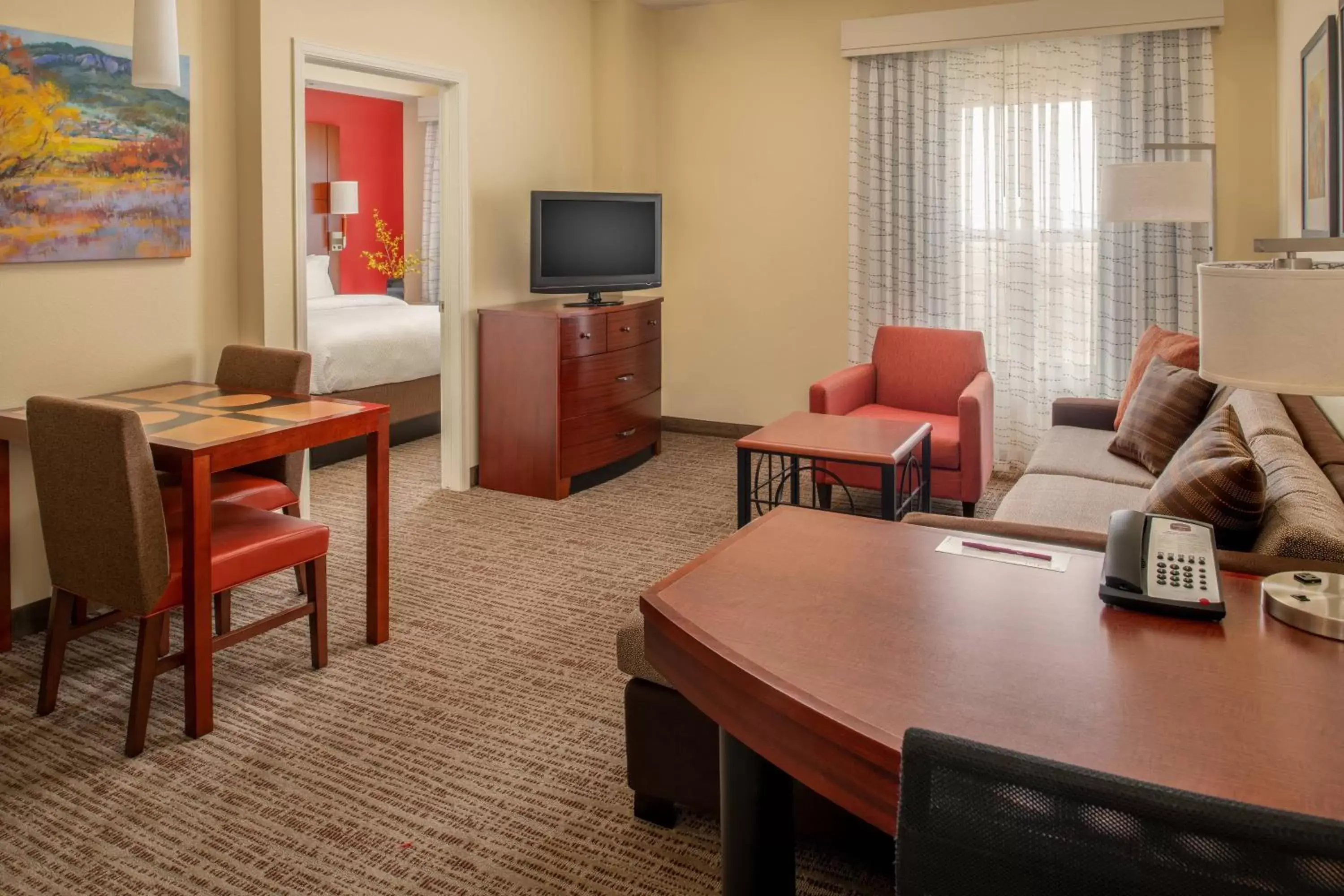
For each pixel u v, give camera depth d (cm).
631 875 212
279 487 356
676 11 638
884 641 145
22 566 341
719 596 163
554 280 545
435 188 916
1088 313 545
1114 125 524
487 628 348
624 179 624
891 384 520
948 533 198
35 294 341
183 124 379
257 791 244
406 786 247
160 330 382
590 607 367
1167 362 407
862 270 597
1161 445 378
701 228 652
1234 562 180
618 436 555
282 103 407
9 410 331
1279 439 269
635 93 628
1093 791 76
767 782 160
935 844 84
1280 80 483
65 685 303
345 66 445
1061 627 150
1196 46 506
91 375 359
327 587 349
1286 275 142
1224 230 515
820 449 377
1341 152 338
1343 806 102
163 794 243
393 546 439
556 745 267
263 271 405
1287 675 133
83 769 254
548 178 583
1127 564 161
